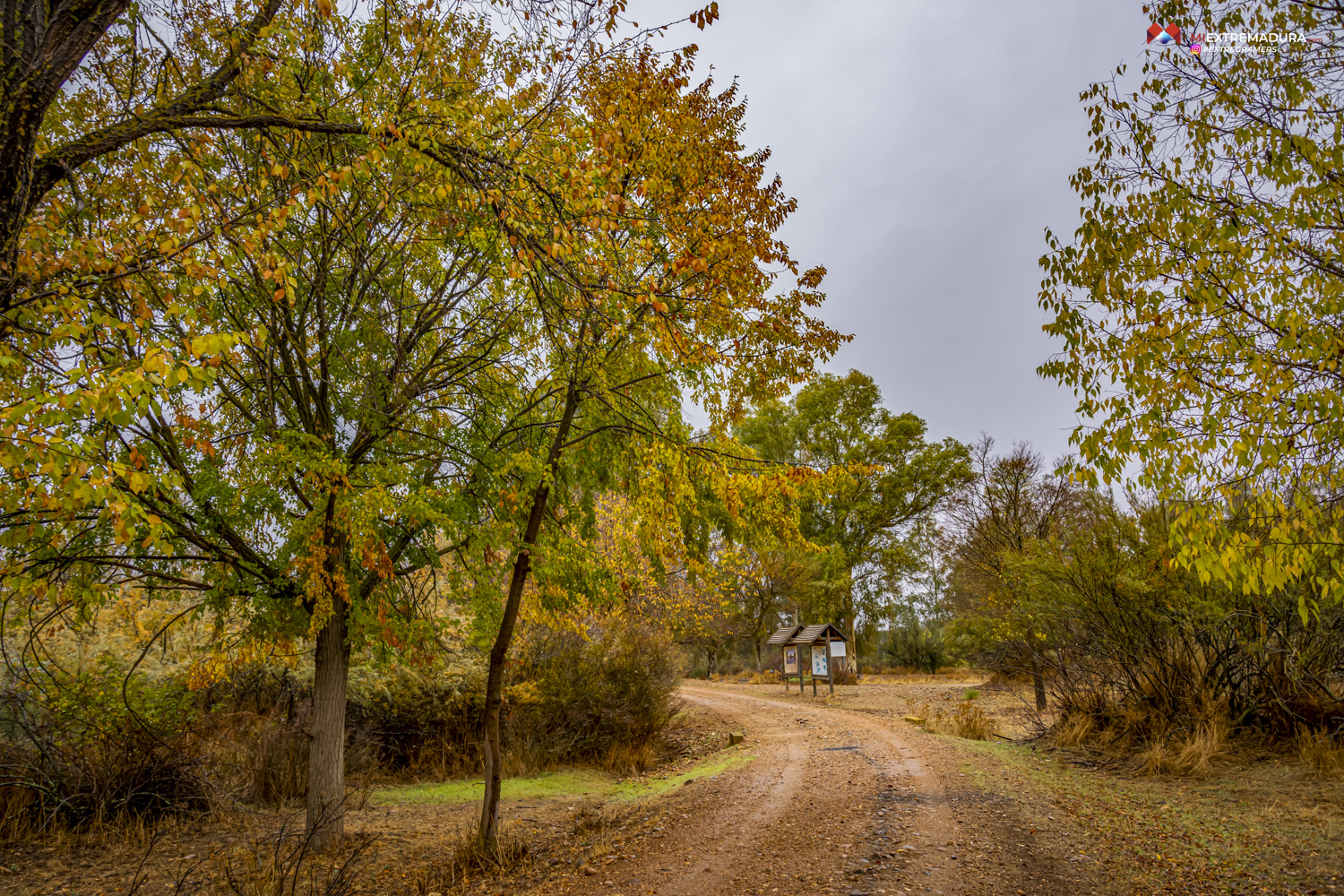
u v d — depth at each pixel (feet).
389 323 26.86
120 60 18.35
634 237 19.48
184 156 17.89
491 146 16.62
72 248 14.98
